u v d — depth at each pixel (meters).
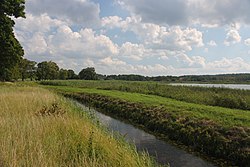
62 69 125.19
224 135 12.53
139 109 20.81
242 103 21.08
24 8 34.97
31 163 6.73
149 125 17.45
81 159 7.40
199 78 137.88
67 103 19.88
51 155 7.32
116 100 26.14
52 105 15.39
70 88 49.31
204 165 10.80
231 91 31.72
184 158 11.57
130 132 16.17
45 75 115.50
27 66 110.25
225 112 17.25
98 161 7.34
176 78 137.88
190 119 15.62
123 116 21.56
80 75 129.38
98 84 58.94
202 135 13.24
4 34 33.66
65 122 10.89
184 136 14.12
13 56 35.00
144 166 7.56
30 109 14.86
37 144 7.93
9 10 33.31
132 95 31.03
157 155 11.91
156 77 133.00
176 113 17.53
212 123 14.12
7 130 9.38
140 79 132.12
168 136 15.16
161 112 18.44
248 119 14.77
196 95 27.78
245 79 126.38
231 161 11.13
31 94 22.38
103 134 10.23
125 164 7.23
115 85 48.16
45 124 10.52
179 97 27.67
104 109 25.66
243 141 11.52
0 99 18.39
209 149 12.27
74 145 8.46
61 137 9.28
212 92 30.86
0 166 6.60
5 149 7.45
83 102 31.16
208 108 19.25
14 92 24.61
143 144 13.62
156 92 33.81
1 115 12.81
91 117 15.55
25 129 9.68
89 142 8.47
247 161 10.57
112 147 8.42
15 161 6.58
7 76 43.12
